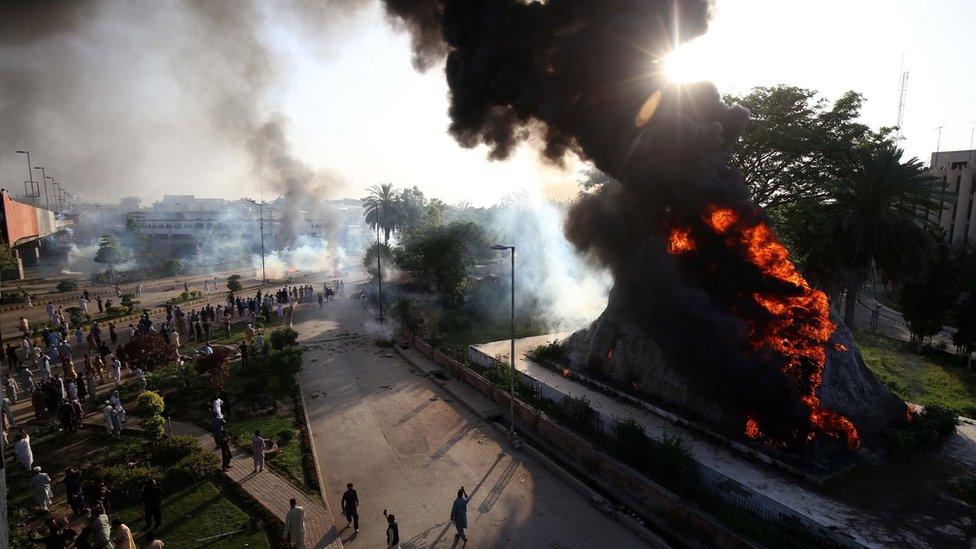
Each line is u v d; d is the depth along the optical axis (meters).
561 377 24.25
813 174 33.66
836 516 13.63
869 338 33.97
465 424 21.56
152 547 11.73
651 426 19.05
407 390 25.36
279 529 13.95
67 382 23.56
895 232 29.95
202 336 34.81
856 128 33.31
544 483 17.12
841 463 16.05
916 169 30.69
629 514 15.38
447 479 17.25
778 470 16.03
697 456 16.86
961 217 58.00
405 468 17.92
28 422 20.70
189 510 14.74
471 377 25.97
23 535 13.19
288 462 17.73
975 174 56.75
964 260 38.47
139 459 17.34
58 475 16.66
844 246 31.00
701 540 14.09
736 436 17.73
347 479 17.16
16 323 39.12
